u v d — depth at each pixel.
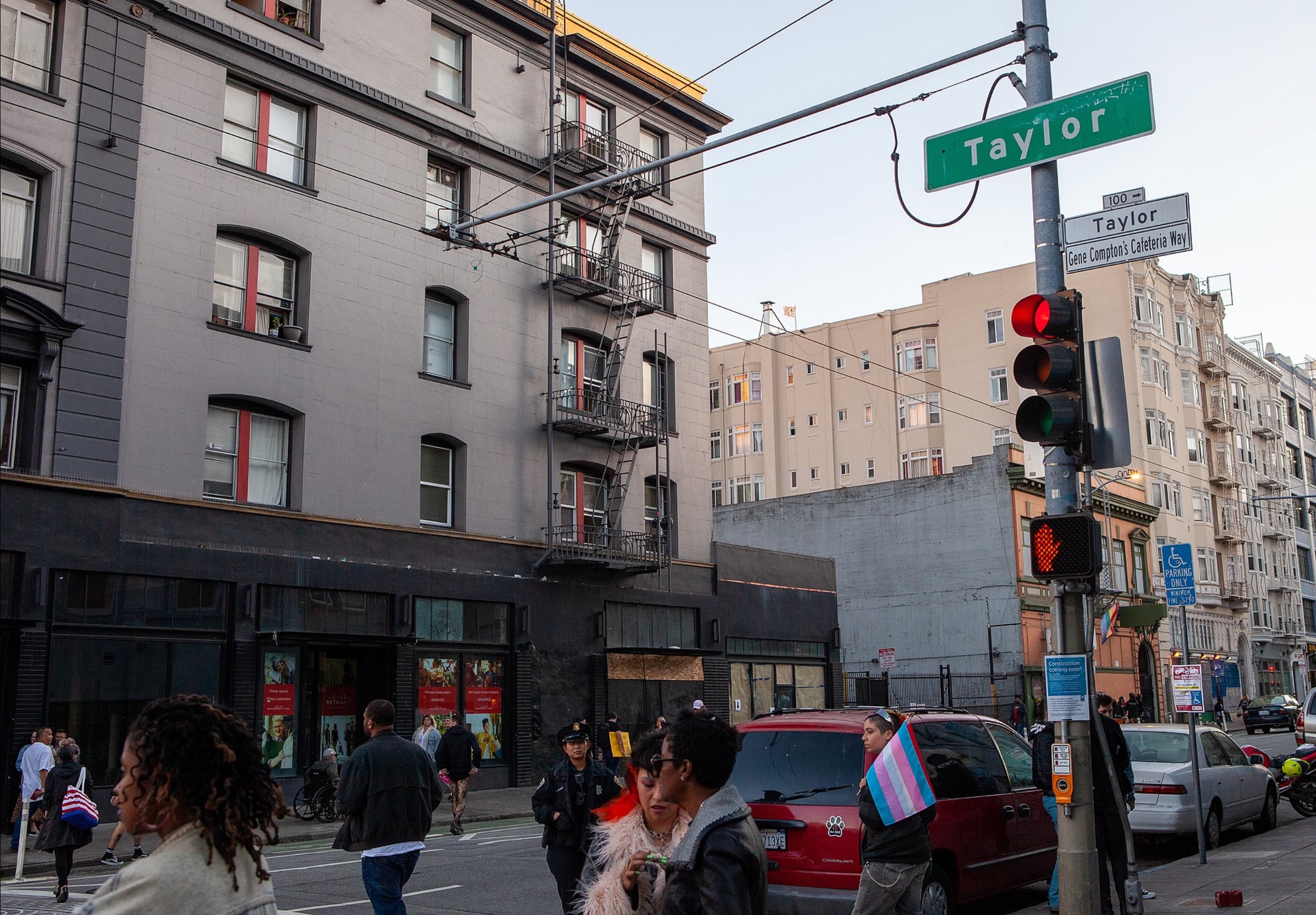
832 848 8.75
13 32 21.11
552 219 29.00
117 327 21.66
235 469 23.64
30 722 19.45
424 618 26.41
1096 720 9.57
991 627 46.09
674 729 4.01
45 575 19.97
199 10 23.73
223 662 22.50
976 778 10.18
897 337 62.72
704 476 34.44
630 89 33.81
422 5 28.38
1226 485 65.44
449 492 27.81
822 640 38.06
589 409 31.00
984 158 10.23
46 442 20.47
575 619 29.83
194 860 3.20
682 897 3.79
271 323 24.64
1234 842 16.22
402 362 26.70
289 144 25.38
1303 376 83.44
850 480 62.50
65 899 13.05
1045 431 9.15
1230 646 63.62
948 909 9.36
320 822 21.34
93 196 21.58
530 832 19.75
